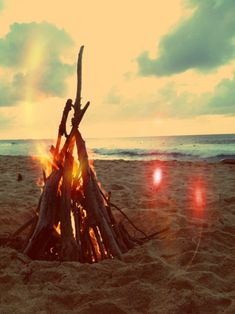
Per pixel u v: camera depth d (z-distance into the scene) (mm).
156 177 3656
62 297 985
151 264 1152
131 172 4145
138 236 1657
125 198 2395
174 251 1347
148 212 1907
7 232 1646
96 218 1310
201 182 3250
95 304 935
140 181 3342
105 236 1295
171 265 1204
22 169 4527
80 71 1393
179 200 2350
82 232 1322
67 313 920
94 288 1054
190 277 1089
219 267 1176
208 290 1010
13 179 3434
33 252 1281
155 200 2234
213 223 1765
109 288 1039
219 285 1054
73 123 1358
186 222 1752
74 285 1056
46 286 1051
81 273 1120
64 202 1296
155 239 1497
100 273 1133
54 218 1297
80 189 1390
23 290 1035
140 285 1029
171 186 3020
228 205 2191
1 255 1249
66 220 1279
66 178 1316
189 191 2740
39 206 1390
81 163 1345
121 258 1259
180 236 1511
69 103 1367
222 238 1508
